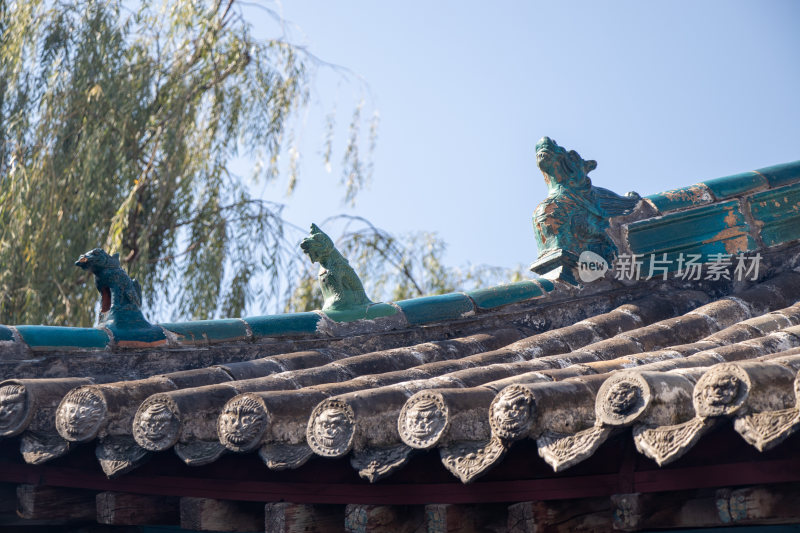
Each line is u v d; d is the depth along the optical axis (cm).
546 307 1065
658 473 581
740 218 1112
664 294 1090
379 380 728
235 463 702
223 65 2244
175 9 2231
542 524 611
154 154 2139
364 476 592
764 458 547
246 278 2152
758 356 753
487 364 841
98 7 2152
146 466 714
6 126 2006
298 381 773
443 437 569
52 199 1920
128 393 673
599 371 708
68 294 1944
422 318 1015
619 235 1105
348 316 988
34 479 733
